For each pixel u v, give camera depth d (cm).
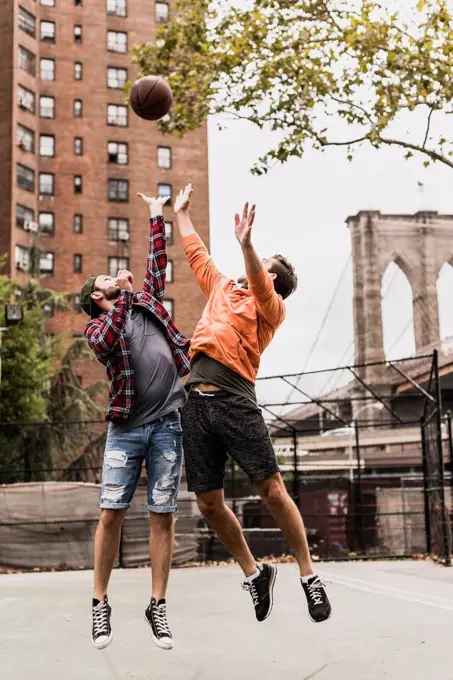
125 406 409
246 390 418
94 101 5559
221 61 1212
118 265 5397
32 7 5475
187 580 1084
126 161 5538
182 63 1275
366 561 1457
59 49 5559
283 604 728
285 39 1198
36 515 1553
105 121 5547
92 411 2827
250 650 486
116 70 5662
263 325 426
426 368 3809
